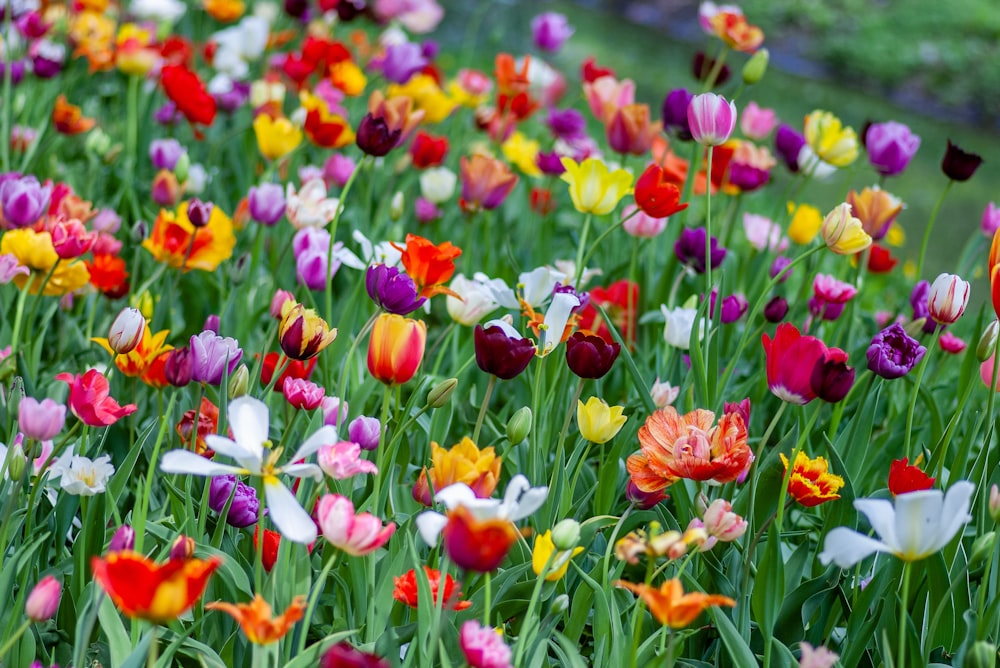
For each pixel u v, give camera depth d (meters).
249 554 1.90
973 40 14.23
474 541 1.21
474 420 2.38
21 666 1.59
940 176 9.20
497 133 3.99
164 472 2.00
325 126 3.12
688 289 3.25
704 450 1.68
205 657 1.59
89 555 1.76
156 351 1.99
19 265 2.19
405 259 2.05
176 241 2.54
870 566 2.04
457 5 9.97
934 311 2.00
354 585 1.76
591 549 2.05
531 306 2.23
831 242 2.13
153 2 4.93
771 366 1.76
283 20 6.12
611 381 2.79
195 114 3.49
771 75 12.33
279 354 2.15
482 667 1.36
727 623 1.66
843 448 2.20
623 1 13.57
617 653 1.62
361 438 1.86
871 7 15.02
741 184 3.16
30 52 4.14
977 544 1.63
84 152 4.00
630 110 3.14
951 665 1.78
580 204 2.36
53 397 2.29
